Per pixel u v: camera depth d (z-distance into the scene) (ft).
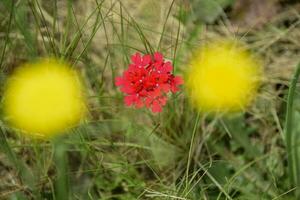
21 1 1.37
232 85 1.37
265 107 1.42
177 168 1.36
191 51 1.43
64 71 1.32
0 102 1.33
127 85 1.21
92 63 1.43
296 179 1.30
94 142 1.33
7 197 1.32
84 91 1.38
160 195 1.24
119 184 1.36
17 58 1.40
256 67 1.44
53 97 1.30
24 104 1.31
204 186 1.32
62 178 1.23
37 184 1.30
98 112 1.39
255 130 1.42
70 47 1.34
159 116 1.38
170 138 1.37
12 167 1.34
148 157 1.38
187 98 1.37
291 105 1.24
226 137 1.40
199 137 1.38
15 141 1.37
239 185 1.34
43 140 1.33
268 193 1.32
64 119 1.30
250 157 1.38
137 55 1.23
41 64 1.33
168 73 1.21
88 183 1.34
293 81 1.22
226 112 1.38
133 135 1.37
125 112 1.39
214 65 1.38
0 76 1.35
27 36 1.34
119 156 1.36
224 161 1.34
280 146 1.40
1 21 1.42
